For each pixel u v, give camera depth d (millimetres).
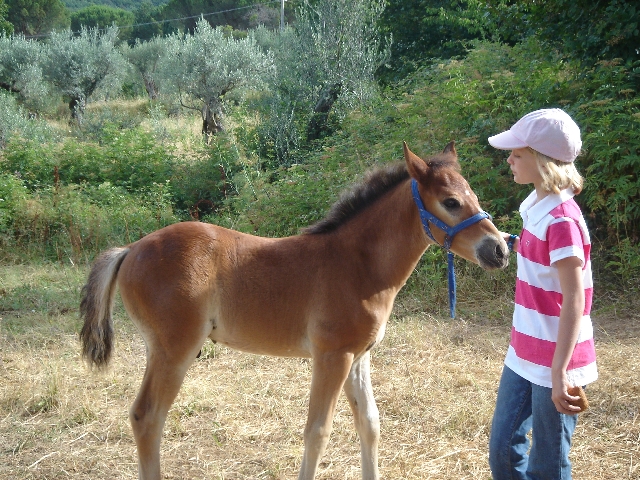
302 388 4617
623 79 7141
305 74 11391
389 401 4367
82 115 19031
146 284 3080
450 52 13320
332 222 3227
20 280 7164
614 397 4180
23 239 8570
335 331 3025
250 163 10562
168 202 9539
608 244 6660
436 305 6172
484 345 5262
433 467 3553
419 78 10023
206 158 11250
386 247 3127
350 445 3844
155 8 54688
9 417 4164
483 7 8938
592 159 6625
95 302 3225
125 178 10516
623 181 6090
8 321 5930
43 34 40312
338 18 11344
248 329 3172
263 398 4453
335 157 8109
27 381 4637
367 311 3045
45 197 9258
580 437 3785
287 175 8625
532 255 2387
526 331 2418
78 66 20281
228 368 5012
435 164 3021
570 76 7848
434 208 2963
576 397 2168
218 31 15102
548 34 7875
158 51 24266
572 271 2232
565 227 2275
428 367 4867
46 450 3783
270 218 7488
